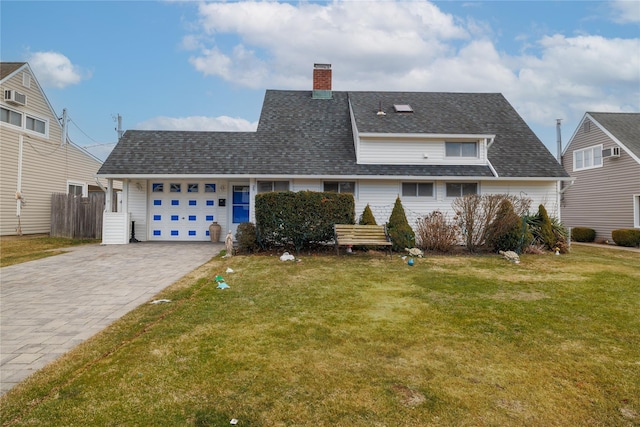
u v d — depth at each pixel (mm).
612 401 3004
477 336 4430
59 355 3830
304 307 5586
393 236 11781
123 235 13711
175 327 4625
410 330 4609
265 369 3502
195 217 14883
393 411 2828
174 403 2914
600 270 8914
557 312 5418
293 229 11141
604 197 18656
